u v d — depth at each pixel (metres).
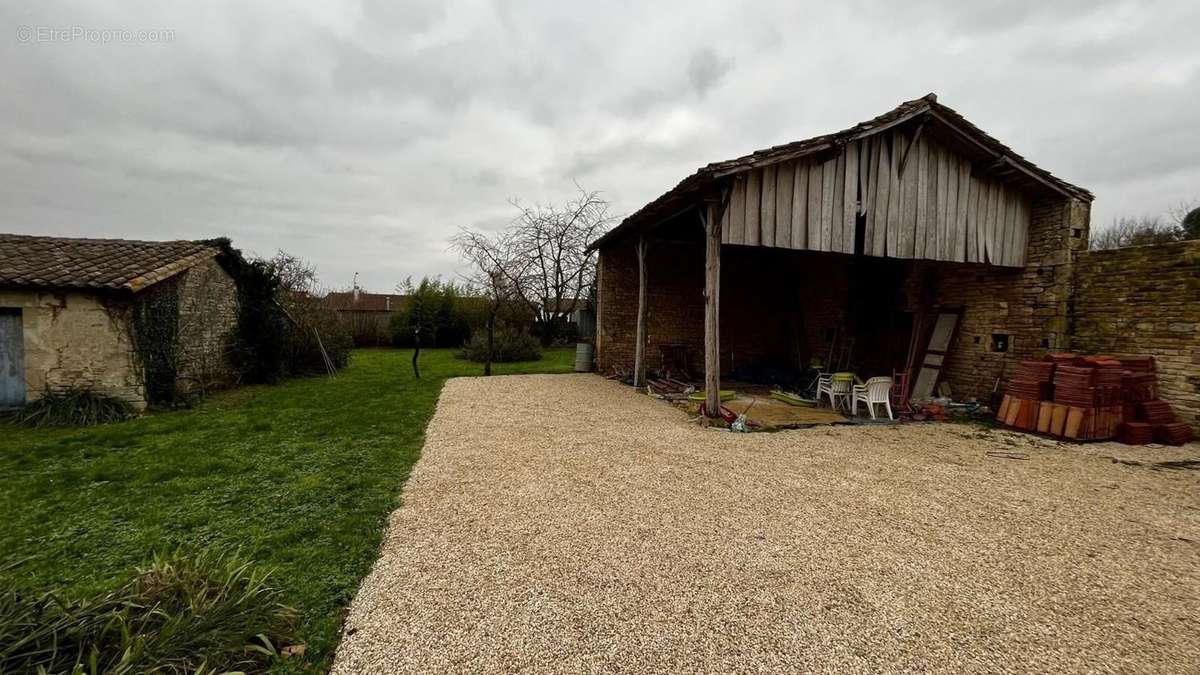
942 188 7.24
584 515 3.46
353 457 4.87
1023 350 7.58
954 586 2.57
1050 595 2.51
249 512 3.46
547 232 20.92
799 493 3.95
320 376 12.07
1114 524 3.43
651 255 11.91
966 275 8.43
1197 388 5.87
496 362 15.73
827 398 8.68
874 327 10.11
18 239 8.43
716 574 2.65
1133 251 6.49
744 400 8.62
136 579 2.14
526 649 2.02
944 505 3.75
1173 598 2.49
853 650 2.04
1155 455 5.25
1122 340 6.62
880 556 2.90
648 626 2.18
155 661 1.67
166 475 4.28
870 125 6.47
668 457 4.95
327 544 2.96
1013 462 4.93
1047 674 1.92
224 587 2.13
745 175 6.35
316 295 15.67
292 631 2.08
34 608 1.77
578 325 22.62
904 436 6.00
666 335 12.00
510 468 4.54
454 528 3.22
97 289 7.00
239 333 10.40
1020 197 7.64
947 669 1.94
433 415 7.03
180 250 8.88
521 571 2.66
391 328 21.03
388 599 2.37
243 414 7.13
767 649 2.04
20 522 3.26
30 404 6.75
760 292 12.33
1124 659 2.02
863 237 6.94
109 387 7.17
